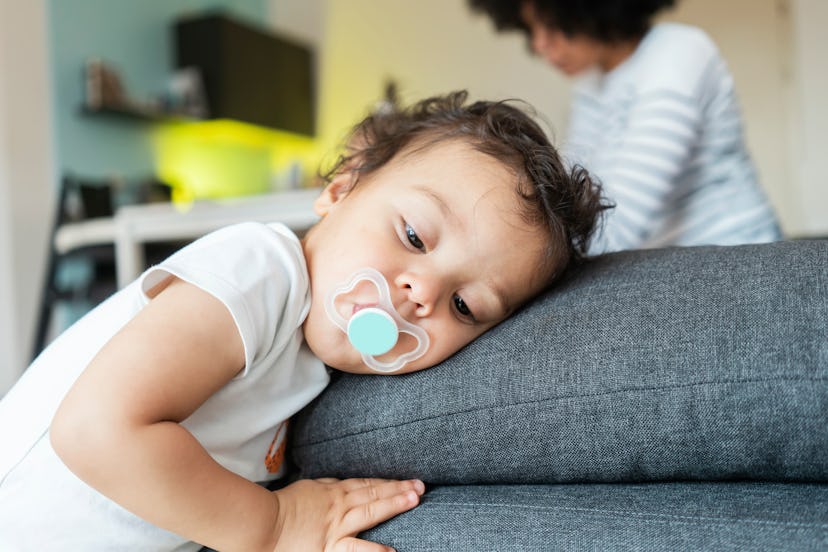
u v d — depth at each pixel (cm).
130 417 55
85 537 64
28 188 277
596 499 59
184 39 353
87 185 275
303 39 422
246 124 363
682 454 58
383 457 67
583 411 60
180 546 68
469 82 499
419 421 66
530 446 62
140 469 55
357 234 69
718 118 133
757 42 461
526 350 65
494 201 70
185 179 359
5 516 65
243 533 59
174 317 60
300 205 170
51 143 289
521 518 58
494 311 70
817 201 452
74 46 306
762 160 464
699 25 471
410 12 473
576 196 79
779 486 57
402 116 89
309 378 71
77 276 291
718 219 135
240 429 67
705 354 58
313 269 70
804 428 55
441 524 61
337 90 435
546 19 142
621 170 129
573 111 160
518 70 516
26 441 66
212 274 63
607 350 62
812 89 449
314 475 72
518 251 70
